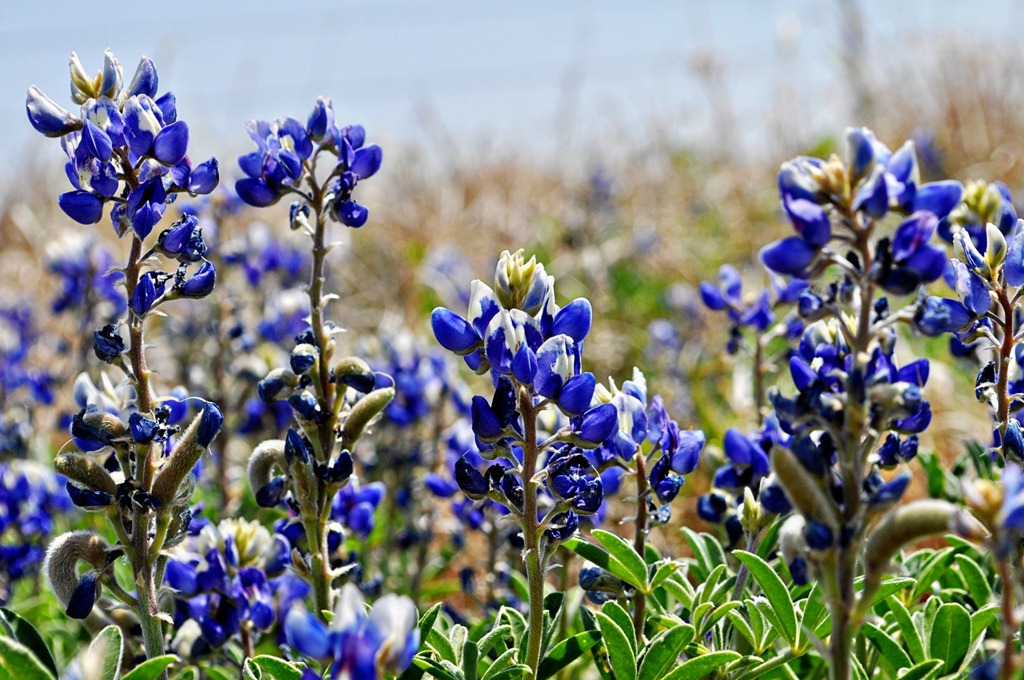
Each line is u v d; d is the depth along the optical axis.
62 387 1.30
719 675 0.76
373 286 2.14
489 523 0.95
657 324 1.78
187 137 0.74
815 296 0.66
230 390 1.16
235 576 0.81
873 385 0.65
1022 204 1.53
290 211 0.77
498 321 0.71
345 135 0.78
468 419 1.13
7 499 0.98
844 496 0.65
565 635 0.85
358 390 0.76
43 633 0.96
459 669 0.74
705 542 0.86
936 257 0.64
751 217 2.53
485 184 3.00
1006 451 0.75
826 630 0.75
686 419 1.49
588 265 1.98
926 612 0.79
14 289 2.23
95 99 0.74
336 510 0.86
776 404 0.66
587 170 2.52
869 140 0.64
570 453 0.73
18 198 2.92
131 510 0.74
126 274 0.74
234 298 1.17
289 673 0.74
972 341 0.78
